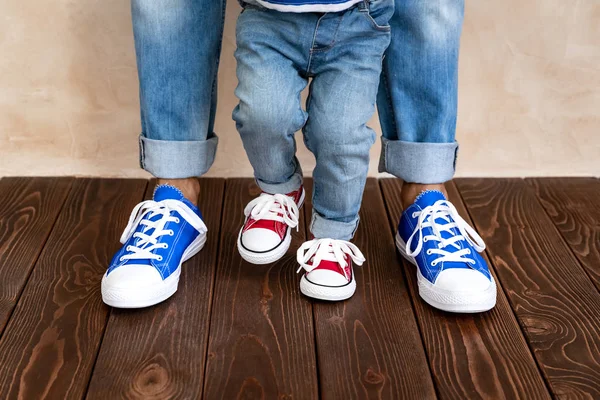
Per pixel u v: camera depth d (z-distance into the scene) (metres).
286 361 1.21
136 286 1.29
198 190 1.53
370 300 1.37
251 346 1.24
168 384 1.16
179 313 1.32
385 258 1.51
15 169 1.80
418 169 1.42
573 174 1.86
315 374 1.19
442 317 1.33
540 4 1.68
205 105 1.42
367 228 1.62
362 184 1.32
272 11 1.20
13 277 1.41
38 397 1.13
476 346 1.26
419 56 1.34
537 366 1.22
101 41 1.67
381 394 1.15
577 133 1.81
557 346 1.26
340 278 1.34
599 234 1.61
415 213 1.43
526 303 1.37
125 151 1.79
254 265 1.47
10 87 1.71
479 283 1.31
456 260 1.34
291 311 1.34
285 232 1.43
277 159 1.32
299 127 1.28
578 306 1.37
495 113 1.79
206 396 1.14
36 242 1.53
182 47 1.34
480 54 1.73
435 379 1.19
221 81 1.71
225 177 1.83
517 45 1.72
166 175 1.44
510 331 1.30
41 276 1.42
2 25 1.65
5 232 1.56
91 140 1.78
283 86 1.22
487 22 1.69
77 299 1.35
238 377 1.18
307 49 1.21
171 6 1.30
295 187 1.44
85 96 1.73
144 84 1.37
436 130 1.40
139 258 1.33
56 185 1.76
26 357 1.21
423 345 1.26
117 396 1.13
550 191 1.79
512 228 1.63
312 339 1.27
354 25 1.19
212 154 1.50
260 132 1.25
